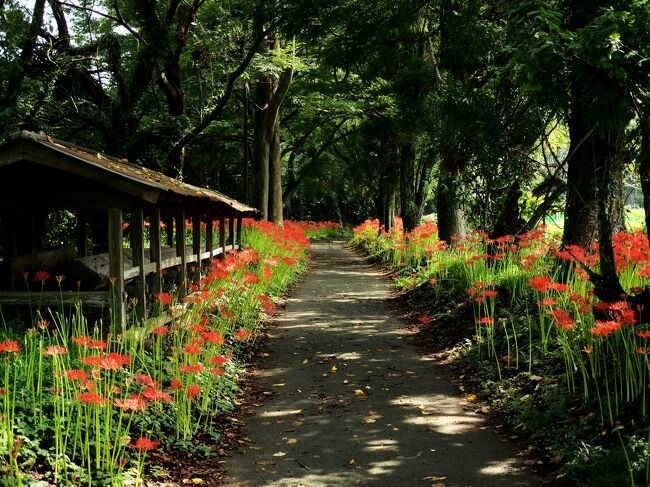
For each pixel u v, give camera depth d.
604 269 5.50
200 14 18.41
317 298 13.63
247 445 5.17
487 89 8.07
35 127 15.09
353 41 10.52
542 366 6.34
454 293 10.94
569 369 5.64
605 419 4.78
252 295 9.75
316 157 28.30
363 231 28.03
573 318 6.65
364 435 5.36
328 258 24.78
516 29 5.18
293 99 23.27
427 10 11.99
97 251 12.59
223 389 6.44
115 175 6.37
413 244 15.97
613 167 7.70
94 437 4.52
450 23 9.44
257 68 18.80
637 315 5.22
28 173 6.63
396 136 19.66
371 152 24.97
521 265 8.82
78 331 5.39
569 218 8.22
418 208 20.52
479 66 9.38
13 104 14.42
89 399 3.73
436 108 8.52
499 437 5.25
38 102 15.24
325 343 9.12
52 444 4.20
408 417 5.82
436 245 12.91
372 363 7.93
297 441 5.24
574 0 5.74
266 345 8.97
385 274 18.25
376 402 6.30
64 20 17.33
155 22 16.00
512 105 7.86
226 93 16.67
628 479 3.67
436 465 4.67
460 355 7.82
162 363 6.13
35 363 5.07
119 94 15.98
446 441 5.18
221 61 17.75
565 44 4.76
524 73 5.38
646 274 5.41
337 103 22.86
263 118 21.02
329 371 7.55
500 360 7.03
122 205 6.61
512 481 4.34
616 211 8.05
